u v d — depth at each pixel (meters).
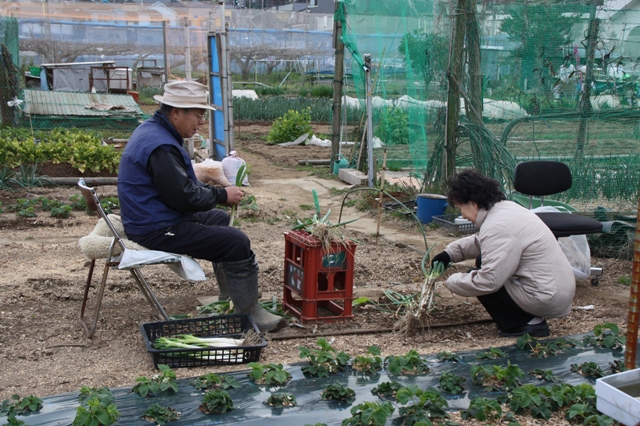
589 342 4.88
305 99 24.92
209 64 13.55
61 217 9.02
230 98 12.55
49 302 5.67
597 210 8.16
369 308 5.67
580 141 9.26
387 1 11.48
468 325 5.38
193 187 4.68
